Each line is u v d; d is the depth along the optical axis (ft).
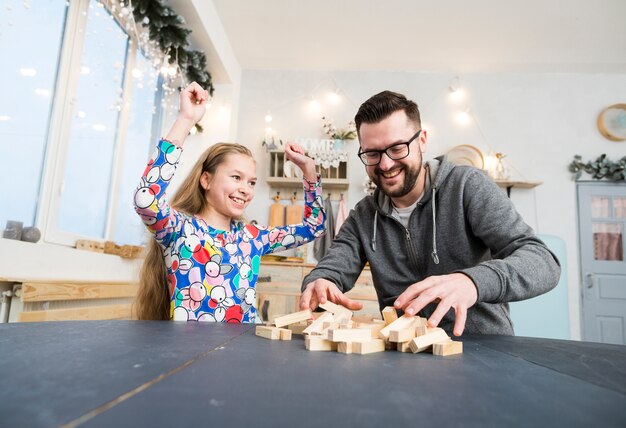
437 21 9.54
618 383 1.20
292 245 4.44
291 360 1.41
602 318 10.41
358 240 4.22
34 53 5.26
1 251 4.51
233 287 3.74
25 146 5.19
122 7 6.25
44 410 0.76
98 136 6.84
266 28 10.02
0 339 1.61
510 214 3.32
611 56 10.65
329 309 2.50
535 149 11.16
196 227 3.76
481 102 11.44
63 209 6.03
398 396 0.95
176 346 1.59
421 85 11.58
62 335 1.77
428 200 3.79
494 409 0.88
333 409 0.83
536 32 9.80
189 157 10.34
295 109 11.59
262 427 0.70
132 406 0.80
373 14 9.40
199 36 8.91
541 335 5.55
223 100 10.80
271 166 10.96
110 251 6.64
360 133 3.66
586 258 10.66
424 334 1.85
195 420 0.73
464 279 2.36
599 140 11.15
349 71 11.75
